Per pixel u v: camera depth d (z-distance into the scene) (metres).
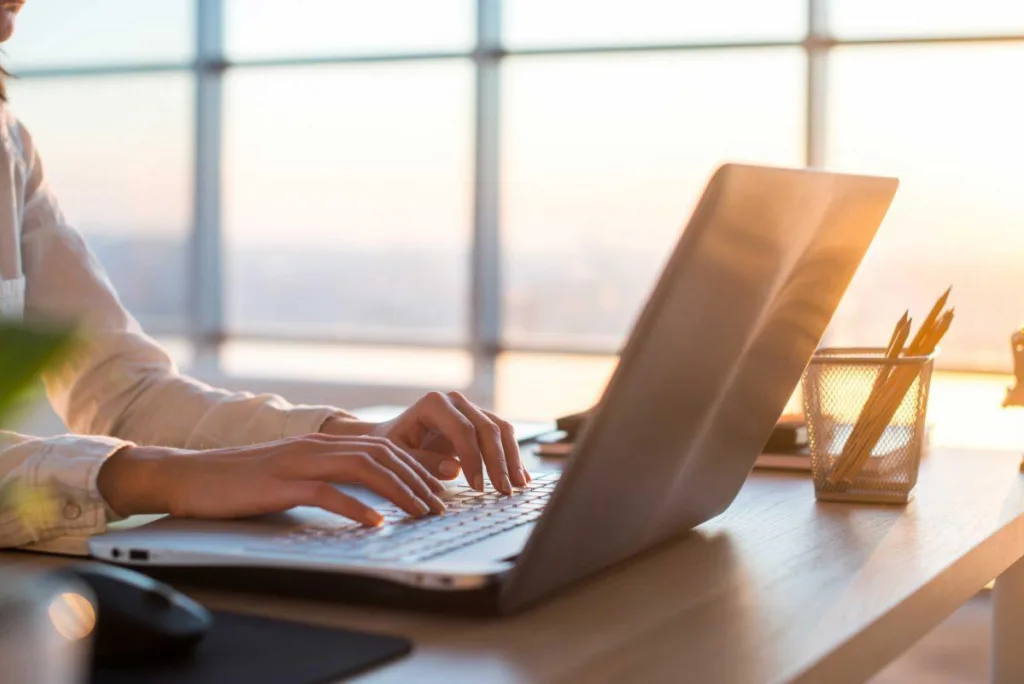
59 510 0.84
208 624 0.60
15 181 1.32
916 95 4.45
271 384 5.49
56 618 0.37
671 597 0.72
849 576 0.78
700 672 0.58
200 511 0.82
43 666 0.36
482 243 5.16
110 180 5.75
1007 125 4.34
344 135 5.41
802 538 0.91
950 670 2.69
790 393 0.94
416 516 0.83
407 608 0.68
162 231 5.74
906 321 1.07
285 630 0.63
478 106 5.10
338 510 0.79
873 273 4.51
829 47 4.56
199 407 1.24
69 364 0.29
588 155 4.99
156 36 5.61
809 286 0.84
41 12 5.69
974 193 4.38
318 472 0.83
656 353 0.63
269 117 5.53
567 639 0.63
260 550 0.72
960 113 4.39
